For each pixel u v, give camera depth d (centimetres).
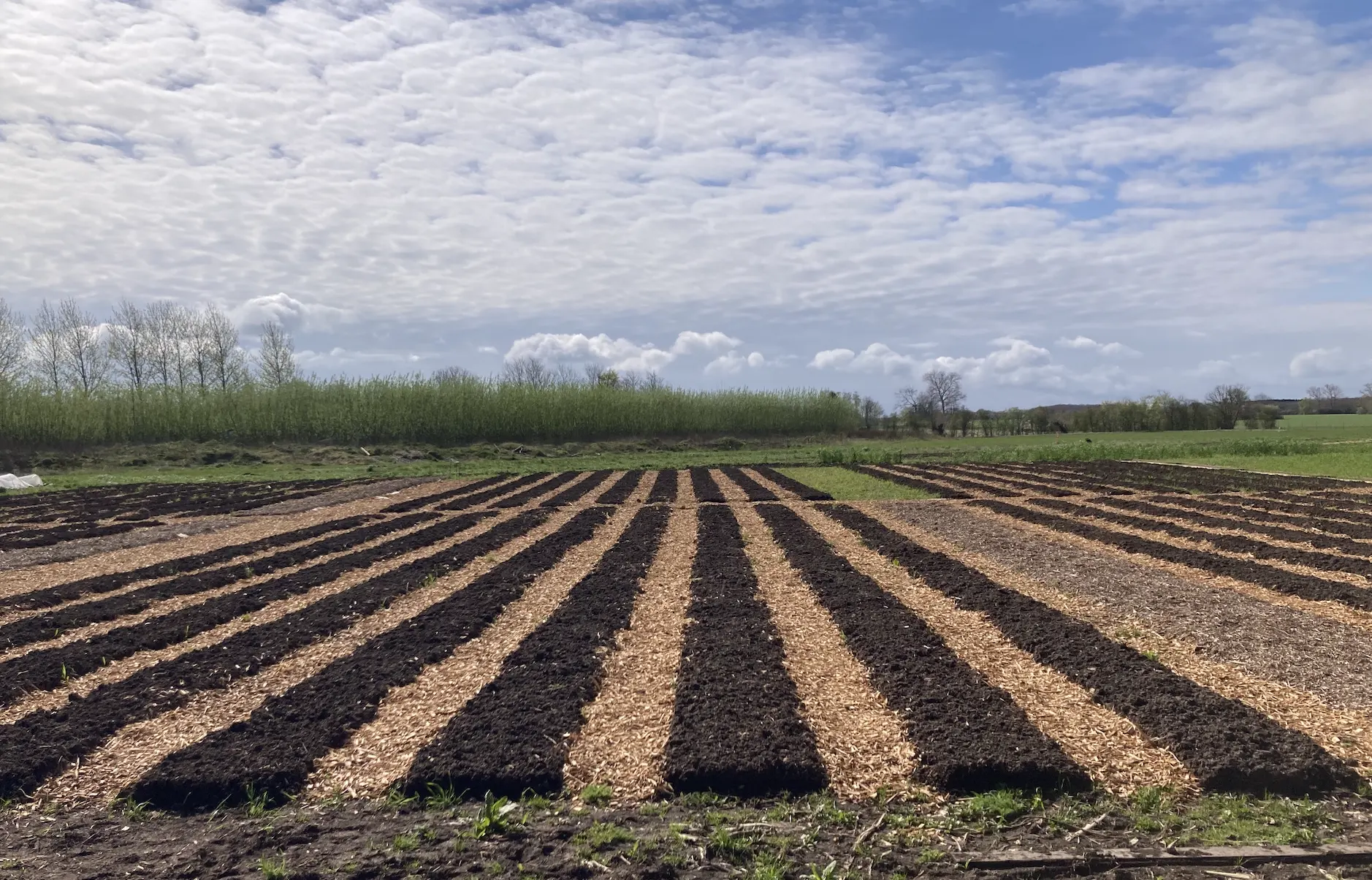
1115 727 715
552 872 533
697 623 1038
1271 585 1220
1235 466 3359
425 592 1267
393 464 4075
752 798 625
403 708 793
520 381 5547
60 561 1598
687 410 5525
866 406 7088
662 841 564
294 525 2059
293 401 4578
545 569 1415
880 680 821
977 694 779
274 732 734
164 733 753
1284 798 611
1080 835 566
